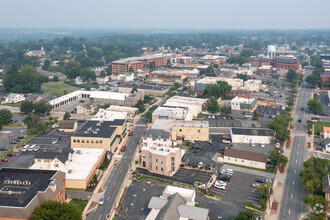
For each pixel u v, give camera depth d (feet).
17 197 380.17
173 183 497.46
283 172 542.98
